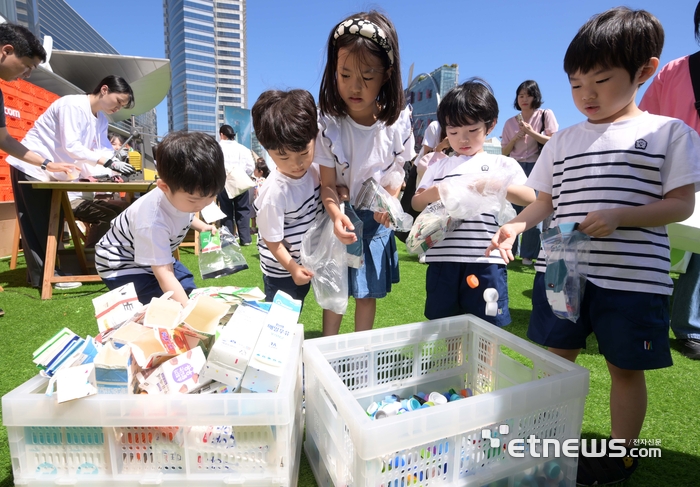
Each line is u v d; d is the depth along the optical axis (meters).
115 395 0.86
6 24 2.24
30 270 2.81
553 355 1.10
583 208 1.09
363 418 0.80
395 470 0.83
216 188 1.27
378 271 1.57
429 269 1.66
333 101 1.38
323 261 1.48
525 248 3.75
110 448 0.89
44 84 5.19
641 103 1.67
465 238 1.55
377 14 1.32
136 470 0.91
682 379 1.62
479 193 1.38
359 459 0.80
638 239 1.02
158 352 0.96
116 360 0.89
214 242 1.77
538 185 1.25
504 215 1.51
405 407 1.21
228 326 0.96
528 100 3.65
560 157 1.19
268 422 0.86
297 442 1.13
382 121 1.46
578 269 1.03
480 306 1.56
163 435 0.89
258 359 0.93
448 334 1.45
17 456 0.89
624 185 1.03
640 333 1.00
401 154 1.58
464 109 1.48
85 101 2.76
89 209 3.52
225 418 0.86
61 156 2.82
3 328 2.07
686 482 1.07
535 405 0.94
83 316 2.26
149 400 0.85
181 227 1.51
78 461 0.90
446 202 1.39
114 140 5.39
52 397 0.86
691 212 0.99
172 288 1.37
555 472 1.01
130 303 1.16
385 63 1.28
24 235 2.77
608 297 1.04
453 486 0.90
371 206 1.46
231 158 4.65
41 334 2.00
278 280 1.59
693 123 1.45
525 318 2.35
